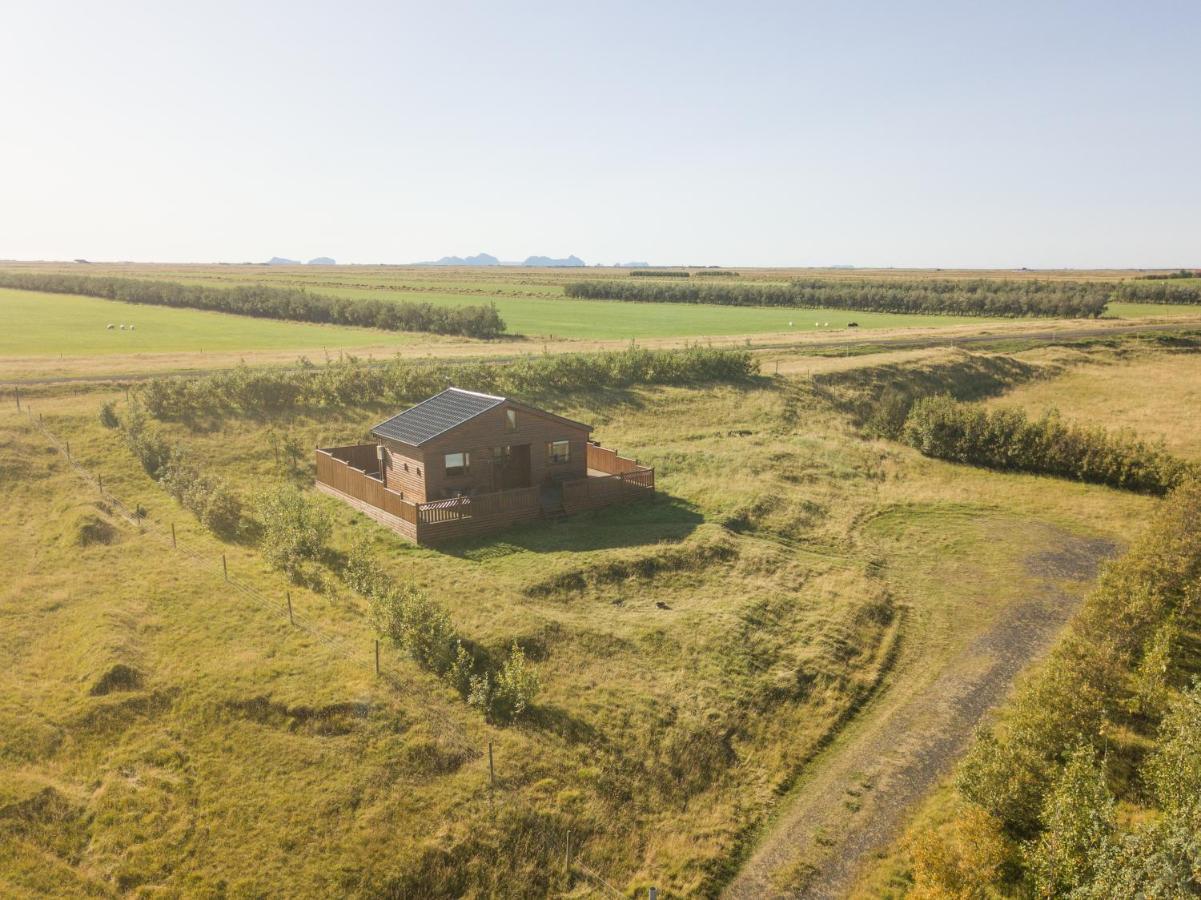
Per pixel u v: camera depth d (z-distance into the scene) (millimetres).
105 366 58156
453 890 16516
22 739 18484
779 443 52406
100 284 124625
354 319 98625
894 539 39312
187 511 34750
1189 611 29047
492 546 33125
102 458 39281
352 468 36906
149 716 19828
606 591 30094
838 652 27656
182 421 44125
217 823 16906
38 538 30641
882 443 55875
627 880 17859
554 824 18547
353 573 28156
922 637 29828
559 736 21266
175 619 24562
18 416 42281
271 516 31297
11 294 127438
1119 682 23125
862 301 136750
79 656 21953
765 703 24453
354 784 18234
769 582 32438
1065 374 73875
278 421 46062
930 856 17078
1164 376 73375
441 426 36062
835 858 18781
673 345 81250
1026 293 129625
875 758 22484
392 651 23547
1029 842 17391
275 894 15523
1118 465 47500
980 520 42438
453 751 19750
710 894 17797
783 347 79688
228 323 96375
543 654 24750
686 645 26609
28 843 15750
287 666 22125
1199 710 19016
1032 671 27297
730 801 20656
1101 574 30844
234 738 19312
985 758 18969
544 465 39281
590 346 80625
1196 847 14125
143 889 15234
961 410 54125
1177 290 142125
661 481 44031
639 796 20188
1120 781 20312
